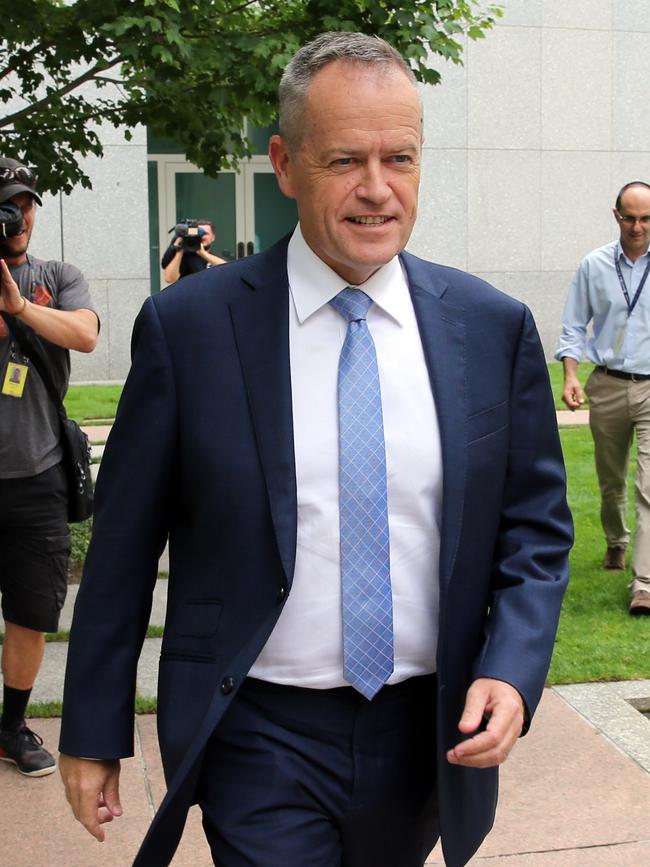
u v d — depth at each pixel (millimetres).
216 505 2031
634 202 5926
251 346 2068
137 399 2094
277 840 1997
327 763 2066
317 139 1972
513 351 2180
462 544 2062
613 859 3439
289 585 1985
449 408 2064
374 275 2104
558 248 15680
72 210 14047
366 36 2023
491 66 15148
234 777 2070
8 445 3834
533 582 2094
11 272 3963
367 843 2141
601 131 15578
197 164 6195
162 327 2096
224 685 2000
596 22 15352
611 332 6098
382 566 2033
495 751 1889
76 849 3500
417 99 2014
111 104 6055
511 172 15406
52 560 3945
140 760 4109
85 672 2100
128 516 2094
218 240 16141
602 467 6305
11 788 3906
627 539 6453
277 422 2025
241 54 5172
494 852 3471
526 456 2172
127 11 4855
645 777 3969
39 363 3900
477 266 15477
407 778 2121
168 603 2139
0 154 5738
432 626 2088
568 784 3916
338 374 2064
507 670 1971
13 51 5863
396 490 2043
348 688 2064
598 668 4922
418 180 2037
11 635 4000
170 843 2023
